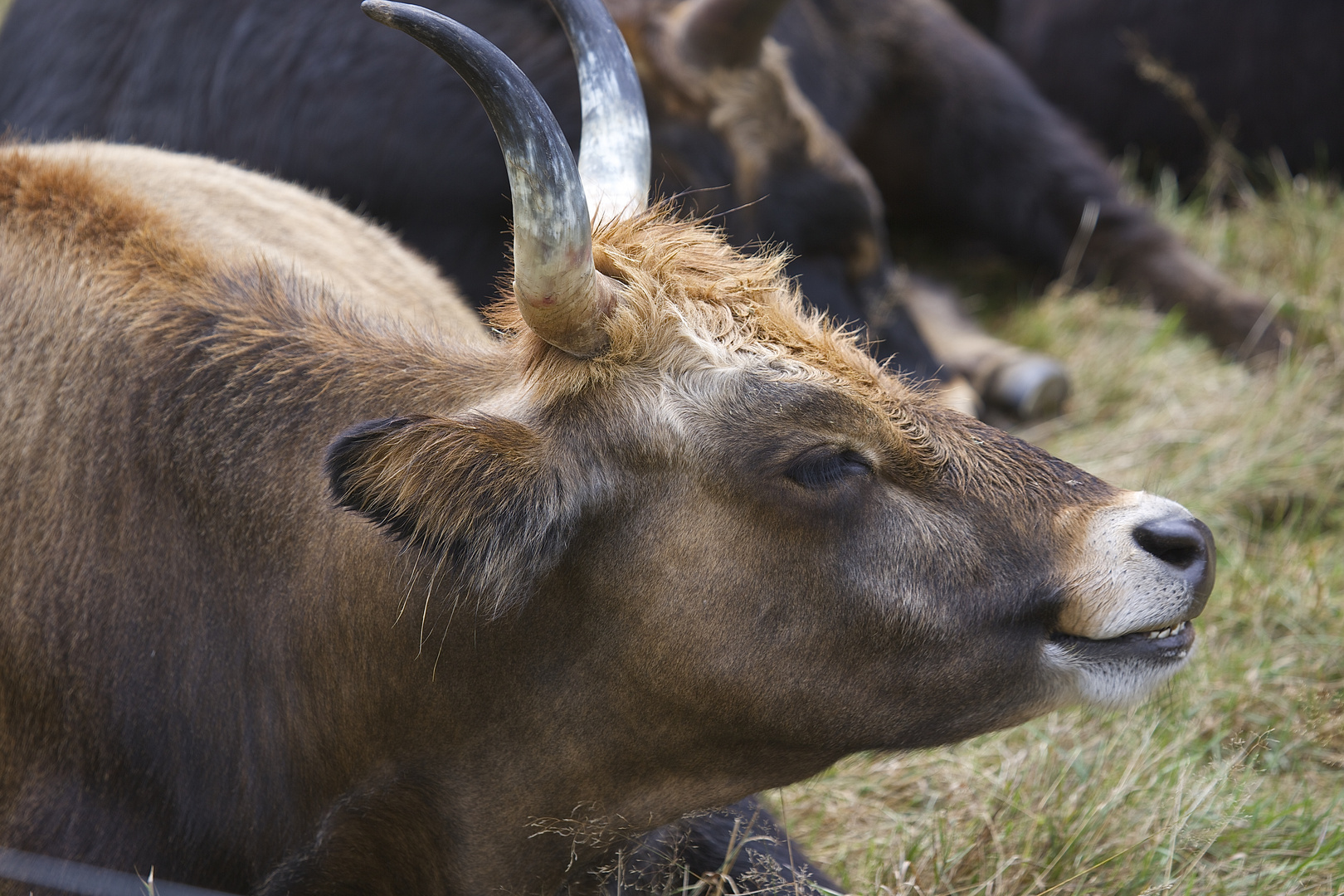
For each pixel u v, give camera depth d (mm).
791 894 7574
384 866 7391
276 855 7160
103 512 7016
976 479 6684
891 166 17188
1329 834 8391
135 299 7305
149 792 6914
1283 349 14391
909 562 6535
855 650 6605
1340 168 18281
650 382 6469
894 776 9328
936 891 8109
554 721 6875
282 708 7035
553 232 5969
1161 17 18266
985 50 16719
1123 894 8008
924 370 13383
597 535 6539
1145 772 8805
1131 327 15297
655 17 12289
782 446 6395
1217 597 10891
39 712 6969
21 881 6734
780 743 6887
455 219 12695
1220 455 12555
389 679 6902
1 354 7270
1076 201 16312
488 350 7242
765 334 6586
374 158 12555
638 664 6684
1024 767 9016
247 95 12633
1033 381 13844
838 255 13008
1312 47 17734
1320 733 9281
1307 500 12336
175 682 6938
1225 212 17672
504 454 6168
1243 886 8008
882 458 6566
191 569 6996
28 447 7129
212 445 7043
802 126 12594
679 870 7773
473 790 7078
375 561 6777
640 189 7441
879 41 16141
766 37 12445
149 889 6539
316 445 6996
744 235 12312
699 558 6500
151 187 8281
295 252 8484
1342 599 10828
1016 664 6680
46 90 12766
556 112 12312
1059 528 6652
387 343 7273
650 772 7043
